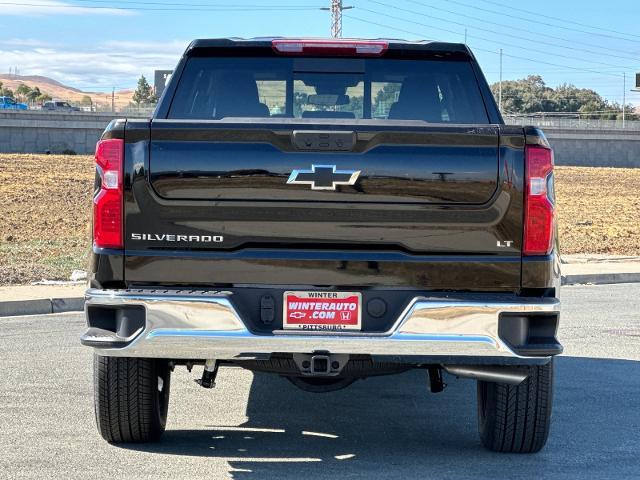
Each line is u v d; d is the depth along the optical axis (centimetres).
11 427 604
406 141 468
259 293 471
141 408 532
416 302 463
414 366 503
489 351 466
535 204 471
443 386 573
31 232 2266
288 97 559
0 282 1342
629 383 779
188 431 602
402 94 562
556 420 650
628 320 1147
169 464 522
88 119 9875
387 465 528
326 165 467
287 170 467
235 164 467
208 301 461
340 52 538
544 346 469
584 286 1544
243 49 541
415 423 636
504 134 471
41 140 9625
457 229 471
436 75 559
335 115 562
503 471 519
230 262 469
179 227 470
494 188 470
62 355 862
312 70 548
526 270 473
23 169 4988
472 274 472
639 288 1516
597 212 3472
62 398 689
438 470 519
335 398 711
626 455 560
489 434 546
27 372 783
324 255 469
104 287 474
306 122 470
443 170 469
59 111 10012
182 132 468
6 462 523
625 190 5116
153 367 527
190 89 550
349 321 471
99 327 475
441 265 470
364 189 468
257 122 467
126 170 470
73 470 508
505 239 472
